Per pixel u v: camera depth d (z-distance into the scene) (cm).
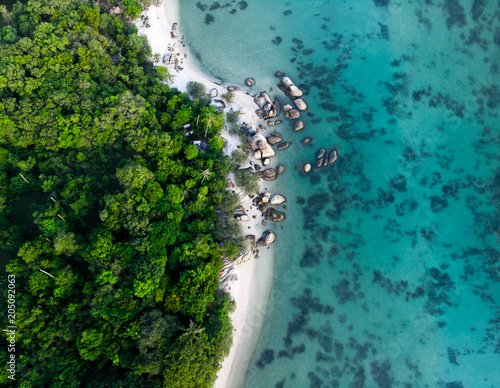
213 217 6419
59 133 6028
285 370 6053
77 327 5291
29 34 7038
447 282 6769
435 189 7462
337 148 7675
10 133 5862
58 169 6088
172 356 4988
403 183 7469
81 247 5441
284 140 7712
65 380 4934
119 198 5700
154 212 5847
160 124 6994
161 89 7319
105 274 5162
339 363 6153
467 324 6506
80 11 7412
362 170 7512
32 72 6388
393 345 6306
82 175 6100
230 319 6000
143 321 5125
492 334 6462
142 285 5175
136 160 6322
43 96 6219
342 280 6656
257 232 6869
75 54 6962
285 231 6944
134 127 6550
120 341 5119
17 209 5912
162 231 5650
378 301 6556
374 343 6297
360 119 7944
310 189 7319
